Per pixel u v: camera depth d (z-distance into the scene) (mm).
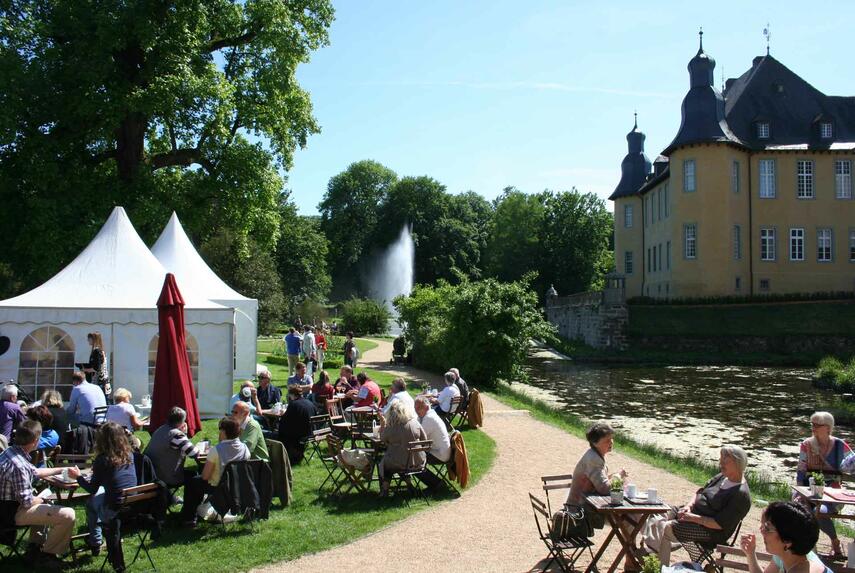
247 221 28812
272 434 12344
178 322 12281
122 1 24219
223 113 26469
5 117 22344
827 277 51875
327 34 31312
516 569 7062
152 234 26141
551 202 85375
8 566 7051
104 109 24156
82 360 15500
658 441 18609
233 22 27141
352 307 56500
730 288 50312
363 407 13781
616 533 6695
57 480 7625
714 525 6414
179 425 8547
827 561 6645
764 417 22625
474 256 88125
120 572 6895
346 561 7258
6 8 24656
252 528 8266
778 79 55844
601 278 84250
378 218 90125
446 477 11008
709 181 50344
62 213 24031
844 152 52250
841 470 8023
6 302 15391
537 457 12883
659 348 45250
